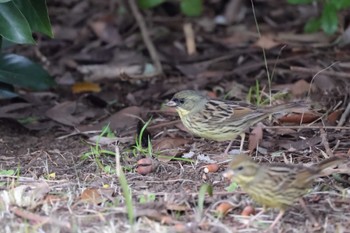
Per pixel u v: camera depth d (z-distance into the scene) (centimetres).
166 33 1666
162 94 1379
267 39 1548
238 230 867
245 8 1730
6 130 1245
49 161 1102
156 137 1191
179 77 1462
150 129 1213
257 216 889
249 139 1124
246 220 889
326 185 979
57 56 1591
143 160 1055
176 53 1583
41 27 1150
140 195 958
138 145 1109
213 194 952
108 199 948
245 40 1602
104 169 1052
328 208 916
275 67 1440
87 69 1520
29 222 888
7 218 894
